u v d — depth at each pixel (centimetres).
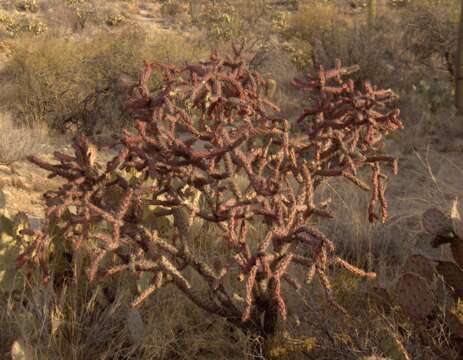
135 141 232
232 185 246
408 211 491
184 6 2377
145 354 275
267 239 225
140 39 1107
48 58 960
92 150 243
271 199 247
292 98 947
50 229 309
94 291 303
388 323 282
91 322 295
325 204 284
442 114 866
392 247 418
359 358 244
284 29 1767
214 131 239
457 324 264
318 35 1496
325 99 260
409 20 1270
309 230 231
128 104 231
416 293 260
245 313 216
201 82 230
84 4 2300
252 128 240
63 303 291
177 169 247
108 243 221
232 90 253
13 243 305
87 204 220
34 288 296
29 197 507
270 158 271
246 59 261
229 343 288
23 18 1966
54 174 244
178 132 749
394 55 1135
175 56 1055
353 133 256
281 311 217
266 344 277
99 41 1100
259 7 2148
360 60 987
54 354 273
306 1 2511
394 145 737
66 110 860
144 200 254
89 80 887
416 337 271
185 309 311
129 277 307
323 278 233
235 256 247
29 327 281
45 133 796
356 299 317
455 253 300
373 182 261
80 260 317
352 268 236
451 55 1166
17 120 834
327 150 264
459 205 482
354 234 423
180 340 296
